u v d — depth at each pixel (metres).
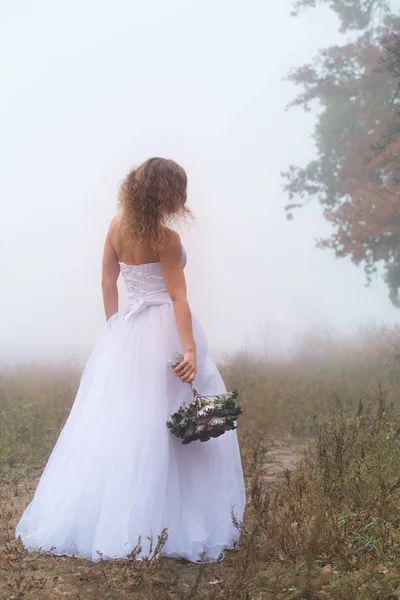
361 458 5.45
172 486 4.45
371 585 3.75
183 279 4.71
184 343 4.58
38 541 4.48
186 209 4.70
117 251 4.85
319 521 3.99
